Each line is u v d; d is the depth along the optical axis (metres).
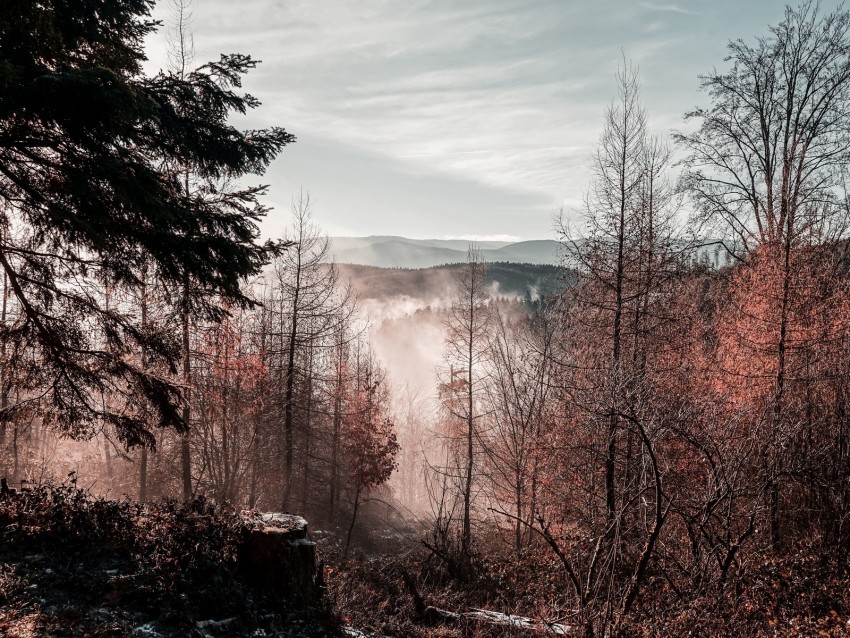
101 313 8.77
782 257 13.08
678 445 10.95
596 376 12.21
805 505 12.67
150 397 8.93
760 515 10.98
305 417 25.47
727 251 18.05
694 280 15.68
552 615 8.18
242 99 8.90
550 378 17.94
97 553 6.22
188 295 8.91
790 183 13.79
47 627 4.67
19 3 6.15
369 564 13.54
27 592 5.18
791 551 11.00
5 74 5.68
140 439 9.12
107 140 6.96
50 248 8.63
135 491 22.52
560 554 7.50
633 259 12.85
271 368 22.83
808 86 17.03
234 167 8.92
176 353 9.18
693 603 7.16
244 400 20.25
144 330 9.06
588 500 13.55
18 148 7.24
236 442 22.53
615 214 12.80
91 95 6.08
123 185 6.80
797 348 12.49
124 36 8.38
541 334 19.59
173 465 23.05
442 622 9.05
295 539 7.32
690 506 9.32
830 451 11.90
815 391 13.38
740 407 10.83
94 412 8.88
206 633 5.57
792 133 17.36
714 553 8.29
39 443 22.72
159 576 6.02
